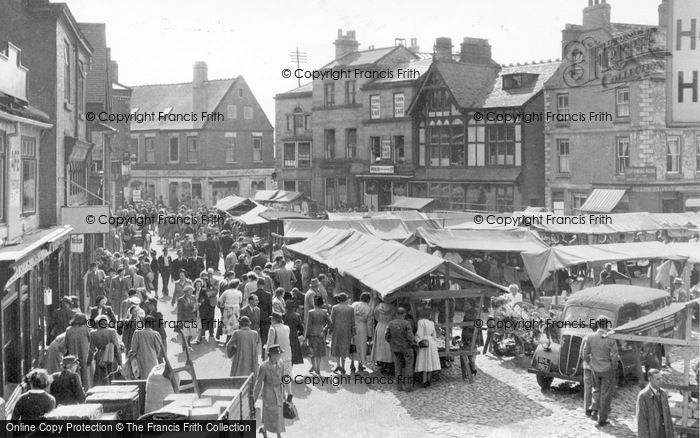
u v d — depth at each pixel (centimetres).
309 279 2406
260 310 1850
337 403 1472
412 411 1415
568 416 1377
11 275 1315
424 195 5109
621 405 1438
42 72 2172
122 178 5231
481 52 5228
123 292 2200
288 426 1335
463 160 4844
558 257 2350
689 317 1193
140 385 1100
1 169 1587
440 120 4991
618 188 4019
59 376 1134
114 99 5081
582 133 4253
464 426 1321
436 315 1962
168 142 7181
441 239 2591
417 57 5816
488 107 4659
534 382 1612
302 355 1881
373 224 3177
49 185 2191
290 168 6334
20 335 1499
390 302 1647
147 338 1424
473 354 1628
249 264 2595
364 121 5572
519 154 4534
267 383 1238
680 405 1218
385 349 1644
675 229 3119
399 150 5362
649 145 3925
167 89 7562
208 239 3262
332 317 1680
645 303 1562
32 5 2156
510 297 1889
